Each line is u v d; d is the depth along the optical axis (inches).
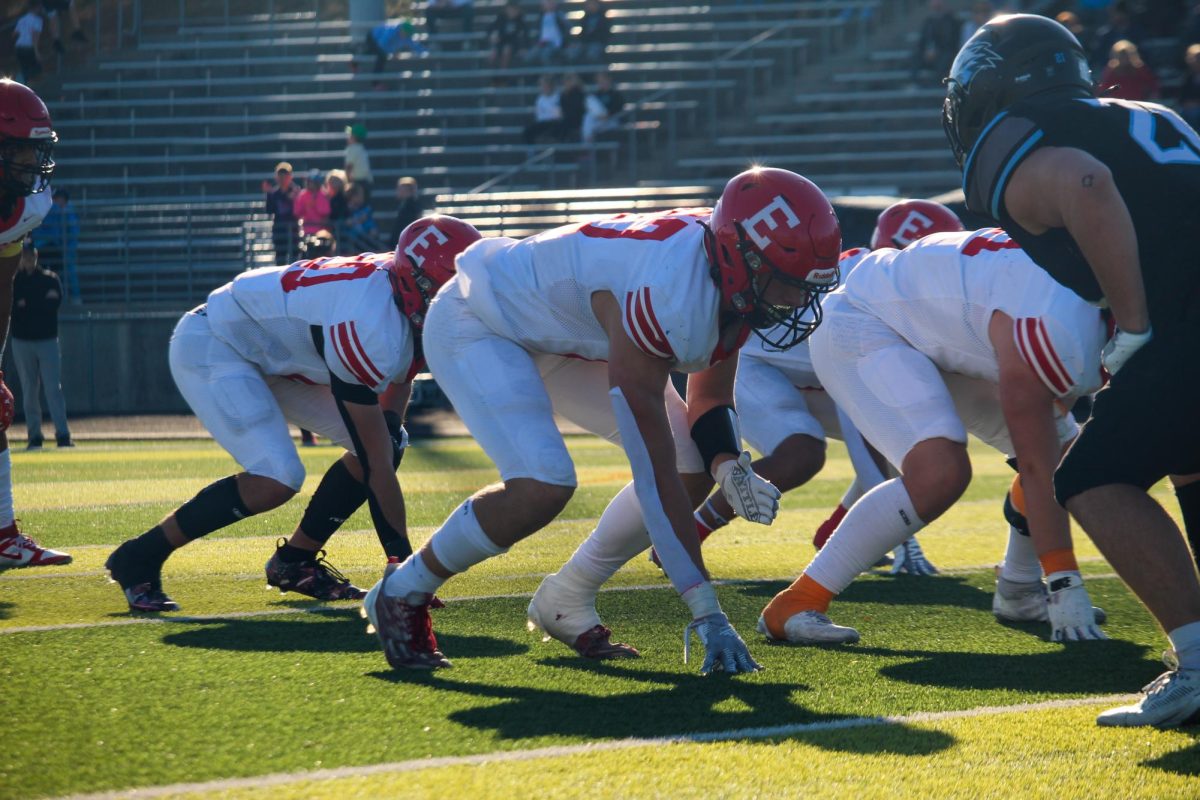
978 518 756.6
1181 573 284.0
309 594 485.1
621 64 2192.4
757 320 334.0
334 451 1191.6
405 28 2310.5
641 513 366.6
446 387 372.2
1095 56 1658.5
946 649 392.5
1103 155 279.9
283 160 2139.5
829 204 328.8
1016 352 382.6
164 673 353.4
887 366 406.0
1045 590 438.0
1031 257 302.8
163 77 2361.0
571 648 391.2
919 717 311.0
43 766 268.4
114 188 2143.2
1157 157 280.4
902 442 396.2
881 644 400.8
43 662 365.4
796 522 739.4
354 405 425.4
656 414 335.6
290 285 467.5
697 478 394.3
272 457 459.2
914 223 528.4
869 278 424.5
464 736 292.7
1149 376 282.4
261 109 2253.9
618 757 277.1
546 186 1994.3
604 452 1221.1
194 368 475.8
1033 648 394.0
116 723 300.8
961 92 309.6
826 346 424.2
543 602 387.9
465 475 979.9
